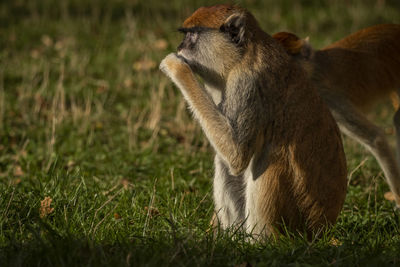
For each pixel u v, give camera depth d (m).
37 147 13.03
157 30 23.19
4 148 13.07
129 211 8.92
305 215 7.94
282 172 7.82
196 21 8.31
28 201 8.74
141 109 16.12
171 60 8.18
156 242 7.38
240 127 7.82
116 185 10.20
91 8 26.53
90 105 16.20
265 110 7.85
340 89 11.86
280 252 7.25
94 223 8.20
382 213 9.61
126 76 18.55
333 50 12.28
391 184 10.89
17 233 7.72
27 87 17.03
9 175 11.26
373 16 25.33
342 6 27.20
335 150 8.02
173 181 10.52
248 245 7.57
